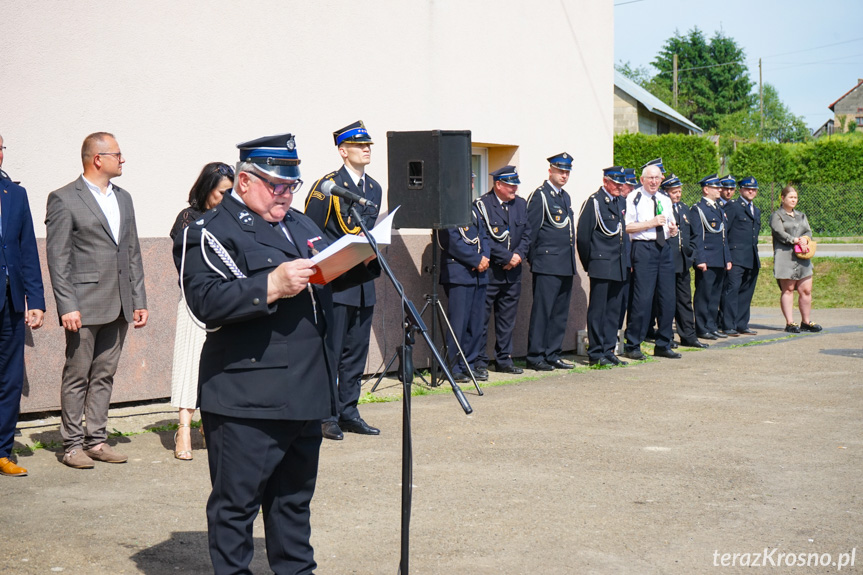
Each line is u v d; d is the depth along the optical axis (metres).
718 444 6.48
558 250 9.61
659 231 10.57
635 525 4.75
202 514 4.88
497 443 6.46
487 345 10.07
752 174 31.67
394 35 9.15
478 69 9.95
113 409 7.31
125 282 5.82
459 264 8.74
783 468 5.86
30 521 4.71
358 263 3.61
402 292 3.61
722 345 11.89
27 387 6.82
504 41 10.20
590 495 5.26
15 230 5.42
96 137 5.75
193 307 3.38
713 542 4.50
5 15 6.79
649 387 8.73
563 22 10.92
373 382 8.80
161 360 7.54
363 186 7.02
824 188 26.25
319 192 6.82
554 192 9.66
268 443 3.38
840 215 26.12
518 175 9.48
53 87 7.03
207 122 7.86
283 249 3.46
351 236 3.31
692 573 4.10
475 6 9.87
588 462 5.97
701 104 80.81
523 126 10.48
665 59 82.12
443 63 9.59
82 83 7.16
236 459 3.37
